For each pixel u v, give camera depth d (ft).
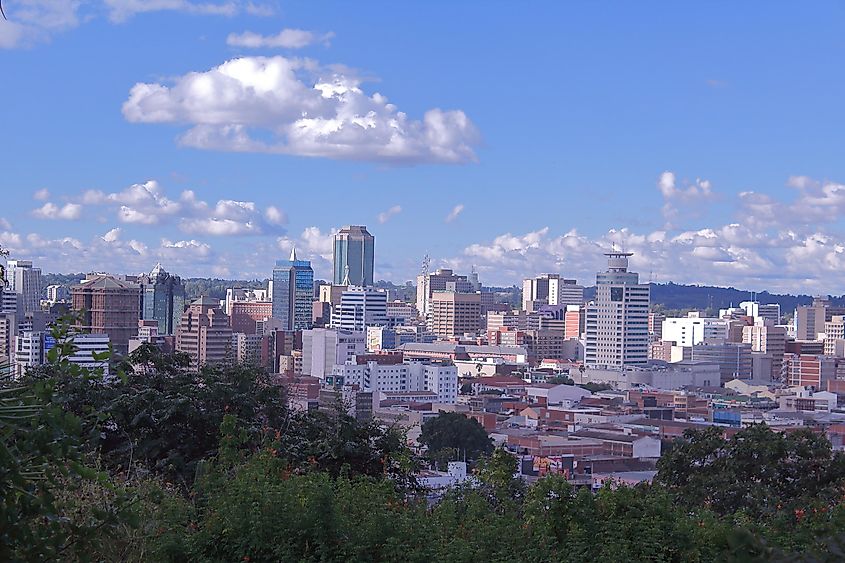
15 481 26.20
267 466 46.16
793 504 66.54
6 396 27.35
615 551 41.81
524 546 42.52
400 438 63.10
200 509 42.45
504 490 52.08
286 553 38.83
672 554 43.19
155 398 59.36
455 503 49.34
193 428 60.64
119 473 49.78
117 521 29.22
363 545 39.88
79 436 29.14
